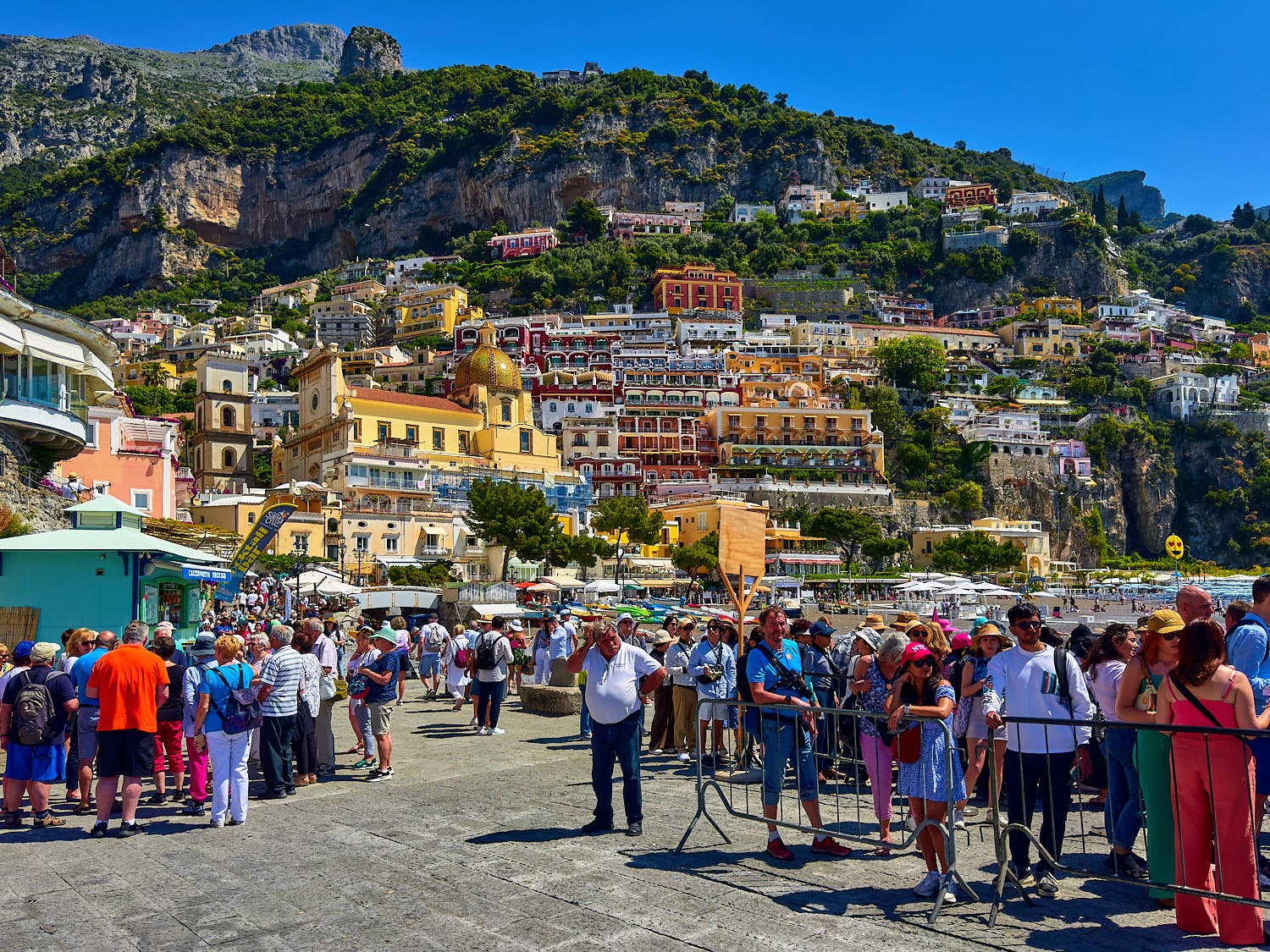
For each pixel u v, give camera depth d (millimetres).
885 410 166500
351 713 18344
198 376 100375
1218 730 8148
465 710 27016
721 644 17531
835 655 17875
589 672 12547
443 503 89375
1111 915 9383
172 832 13062
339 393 91062
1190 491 190000
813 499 136625
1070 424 186625
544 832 12461
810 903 9547
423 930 8891
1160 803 9578
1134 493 183625
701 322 199875
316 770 16625
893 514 138500
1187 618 9766
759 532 17906
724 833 12219
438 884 10234
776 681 11508
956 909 9484
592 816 13422
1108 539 174500
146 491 58656
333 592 52875
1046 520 162875
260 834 12766
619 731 12352
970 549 114938
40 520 37844
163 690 13711
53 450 43219
